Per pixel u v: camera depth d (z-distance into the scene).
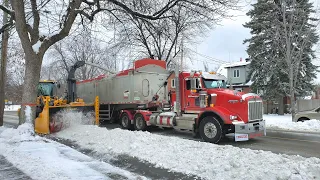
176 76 12.08
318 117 15.55
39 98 13.46
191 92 11.74
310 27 19.33
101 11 12.81
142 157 7.23
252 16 28.97
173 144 8.20
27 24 11.33
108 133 10.30
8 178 5.59
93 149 8.67
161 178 5.80
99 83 19.22
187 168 6.17
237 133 9.96
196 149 7.56
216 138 10.40
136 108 16.06
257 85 29.39
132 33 19.00
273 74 27.62
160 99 15.88
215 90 11.04
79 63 15.86
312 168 5.27
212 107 10.79
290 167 5.49
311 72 28.39
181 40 21.41
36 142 9.34
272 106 31.77
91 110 14.36
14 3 10.59
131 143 8.61
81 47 32.88
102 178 5.52
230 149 7.40
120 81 16.95
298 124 15.39
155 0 12.60
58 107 12.97
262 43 27.77
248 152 6.93
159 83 16.03
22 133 10.45
